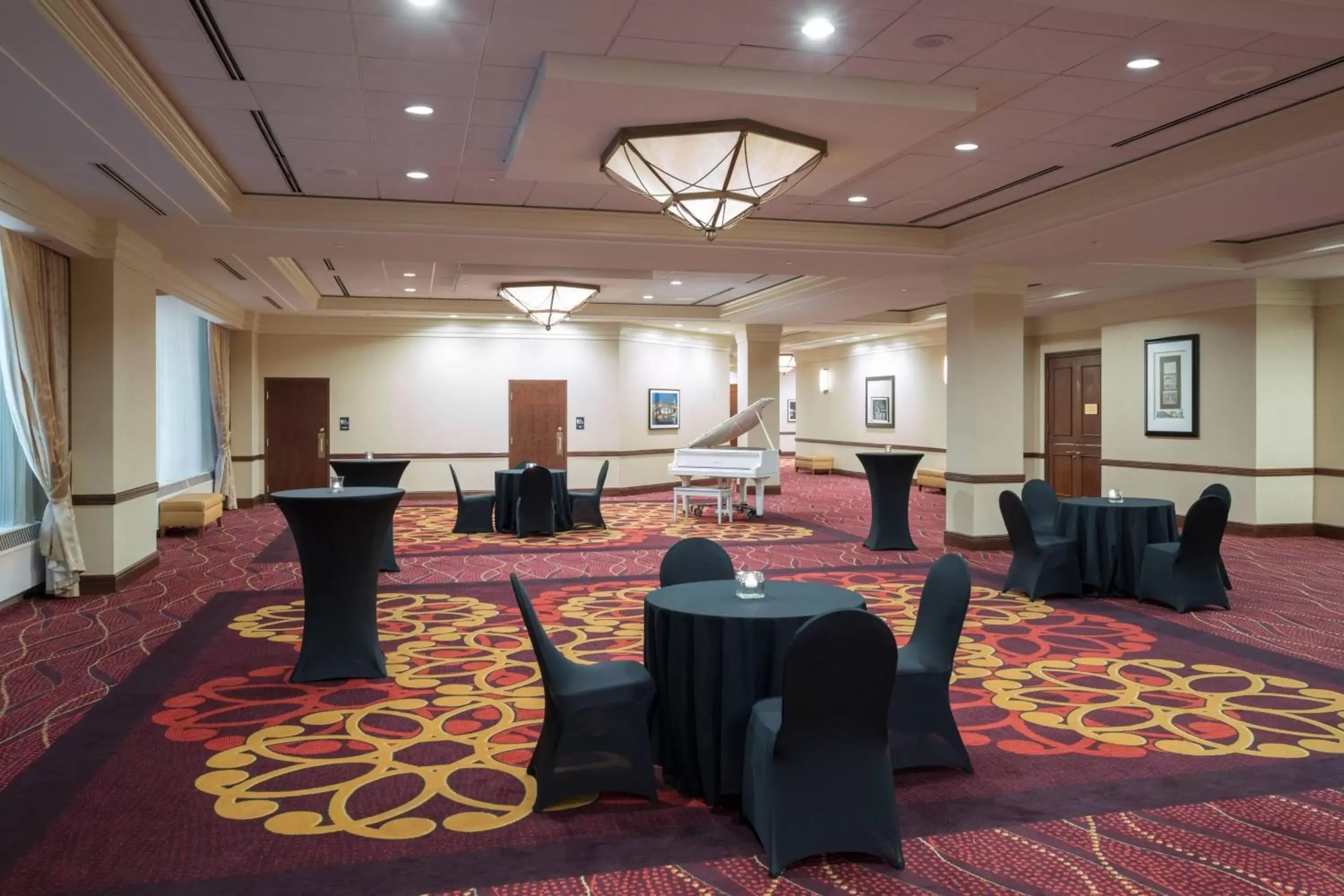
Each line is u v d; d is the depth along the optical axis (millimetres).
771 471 13875
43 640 6488
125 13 4379
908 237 9336
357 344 16203
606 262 9758
